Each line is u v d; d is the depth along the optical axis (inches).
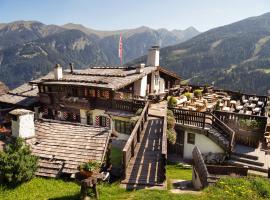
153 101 1132.5
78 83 1022.4
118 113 935.7
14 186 492.7
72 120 1133.7
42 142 610.2
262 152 719.7
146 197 398.9
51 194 462.9
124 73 1139.9
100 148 576.1
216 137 748.6
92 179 414.3
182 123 834.8
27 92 1366.9
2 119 1206.3
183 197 394.0
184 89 1403.8
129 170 529.0
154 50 1315.2
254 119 758.5
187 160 814.5
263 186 416.5
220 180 440.1
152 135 719.1
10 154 506.6
